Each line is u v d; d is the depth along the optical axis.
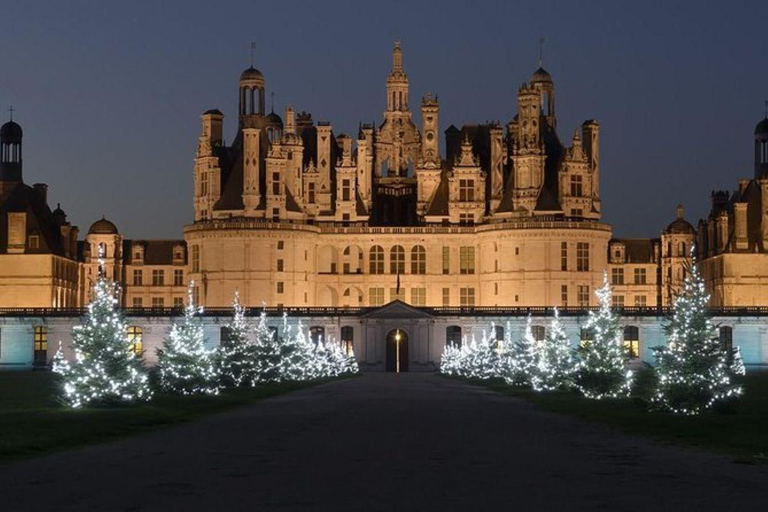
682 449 51.06
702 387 74.38
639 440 55.56
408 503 35.25
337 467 44.12
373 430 61.84
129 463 45.69
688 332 75.56
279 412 78.06
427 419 70.88
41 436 56.19
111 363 79.38
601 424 66.25
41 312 188.25
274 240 199.62
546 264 198.12
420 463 45.44
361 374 177.00
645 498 36.09
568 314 190.00
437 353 191.88
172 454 49.03
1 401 87.69
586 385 98.69
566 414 75.69
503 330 191.25
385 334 192.00
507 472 42.56
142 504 35.16
